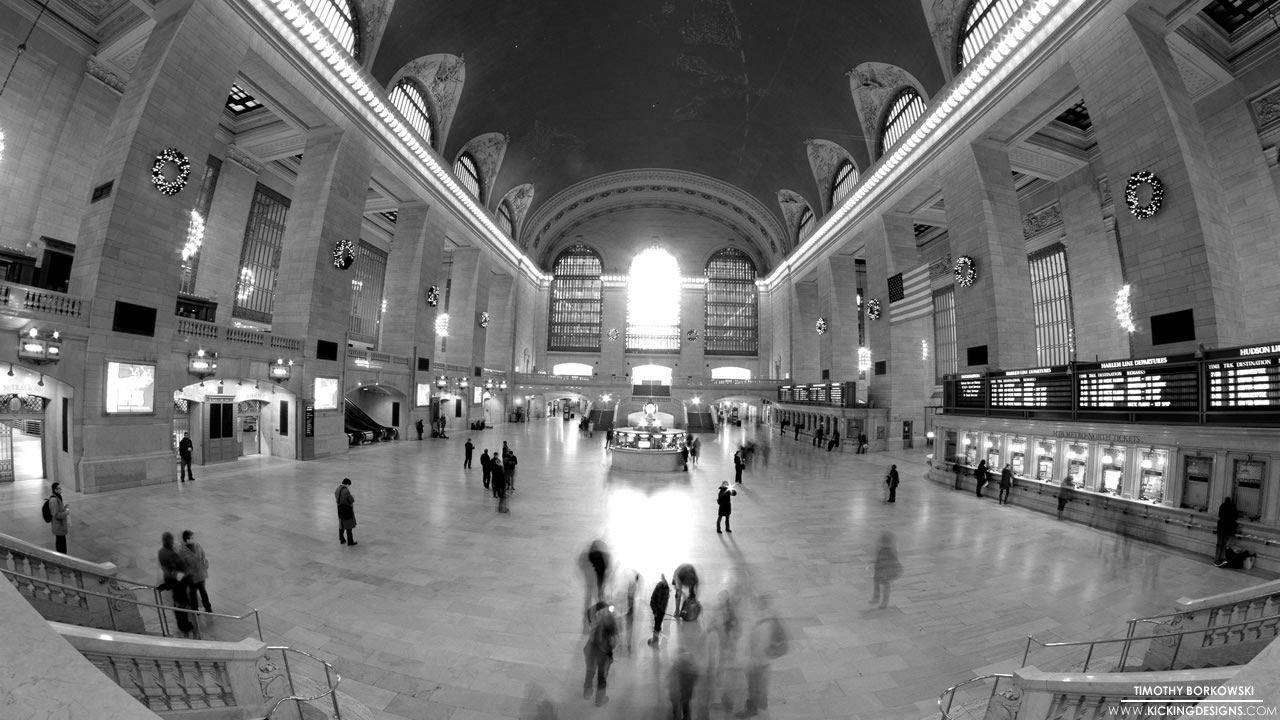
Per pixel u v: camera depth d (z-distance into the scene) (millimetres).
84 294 13406
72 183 17875
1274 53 16031
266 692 4887
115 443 13383
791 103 31750
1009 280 19859
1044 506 13852
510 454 14469
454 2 23188
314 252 21000
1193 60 16594
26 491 12281
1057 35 16094
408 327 28891
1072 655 6203
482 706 5141
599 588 6844
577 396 48750
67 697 1590
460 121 29906
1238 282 13188
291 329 20812
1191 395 11258
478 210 34375
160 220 14523
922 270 22547
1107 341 22484
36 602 5062
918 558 9859
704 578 8664
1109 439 12594
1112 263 22531
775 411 45969
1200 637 5363
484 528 11195
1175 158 13383
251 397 19328
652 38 30562
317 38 18797
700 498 15039
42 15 16734
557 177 45312
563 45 30141
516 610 7250
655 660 6027
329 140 21984
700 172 47750
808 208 42062
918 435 29469
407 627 6676
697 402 47938
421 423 28281
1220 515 9594
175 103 14844
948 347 38188
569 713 5055
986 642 6602
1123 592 8195
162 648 3715
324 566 8609
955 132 21250
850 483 18203
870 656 6234
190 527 10234
